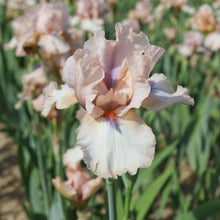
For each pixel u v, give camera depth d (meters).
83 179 0.69
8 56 1.67
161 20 2.04
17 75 1.58
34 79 0.89
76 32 0.93
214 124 1.41
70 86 0.54
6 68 1.60
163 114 1.34
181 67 1.47
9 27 2.02
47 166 0.98
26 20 0.87
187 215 0.79
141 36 0.52
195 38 1.46
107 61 0.53
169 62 1.38
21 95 0.96
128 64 0.50
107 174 0.48
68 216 0.77
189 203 0.97
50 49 0.79
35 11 0.83
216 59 1.61
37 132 0.89
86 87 0.50
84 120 0.51
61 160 0.82
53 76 0.81
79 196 0.69
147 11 1.74
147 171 0.83
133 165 0.48
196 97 1.36
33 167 1.05
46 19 0.81
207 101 1.24
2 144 1.63
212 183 0.97
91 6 1.31
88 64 0.50
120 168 0.48
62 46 0.80
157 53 0.52
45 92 0.56
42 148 0.96
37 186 0.98
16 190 1.34
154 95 0.52
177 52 1.56
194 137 1.32
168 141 1.32
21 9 2.08
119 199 0.74
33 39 0.82
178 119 1.34
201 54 1.61
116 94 0.51
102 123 0.51
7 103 1.62
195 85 1.51
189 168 1.45
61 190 0.67
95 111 0.50
